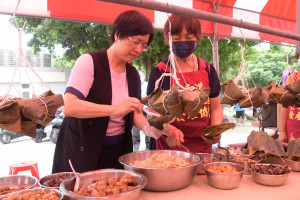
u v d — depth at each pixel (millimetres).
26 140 6672
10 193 1098
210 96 2111
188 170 1325
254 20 3500
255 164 1605
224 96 1632
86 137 1581
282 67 8039
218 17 1252
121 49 1479
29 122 1217
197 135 2037
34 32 6793
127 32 1404
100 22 2578
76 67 1535
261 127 2006
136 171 1327
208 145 2137
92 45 7020
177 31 1739
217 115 2070
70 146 1655
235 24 1335
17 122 1158
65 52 7195
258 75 7094
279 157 1723
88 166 1595
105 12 2566
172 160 1503
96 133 1582
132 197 1071
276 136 2836
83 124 1583
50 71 8484
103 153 1668
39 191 1135
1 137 6242
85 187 1170
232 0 3158
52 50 7180
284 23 3850
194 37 1799
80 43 7055
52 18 2332
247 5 3344
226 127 1655
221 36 3441
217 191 1348
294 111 2379
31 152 5461
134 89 1753
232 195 1299
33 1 2193
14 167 2221
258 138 1833
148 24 1434
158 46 7207
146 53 7379
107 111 1431
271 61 8258
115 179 1266
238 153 1882
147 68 7703
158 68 2031
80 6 2430
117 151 1719
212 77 2059
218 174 1352
